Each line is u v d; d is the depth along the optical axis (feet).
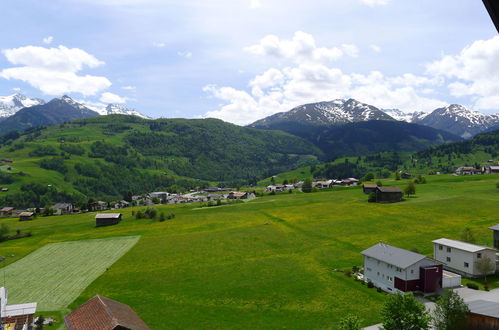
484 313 123.75
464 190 547.08
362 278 232.32
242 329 169.68
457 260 234.38
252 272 252.83
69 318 156.56
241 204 604.49
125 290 230.27
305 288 217.97
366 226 373.61
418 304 136.26
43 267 294.66
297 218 441.27
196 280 242.58
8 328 170.19
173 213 541.75
